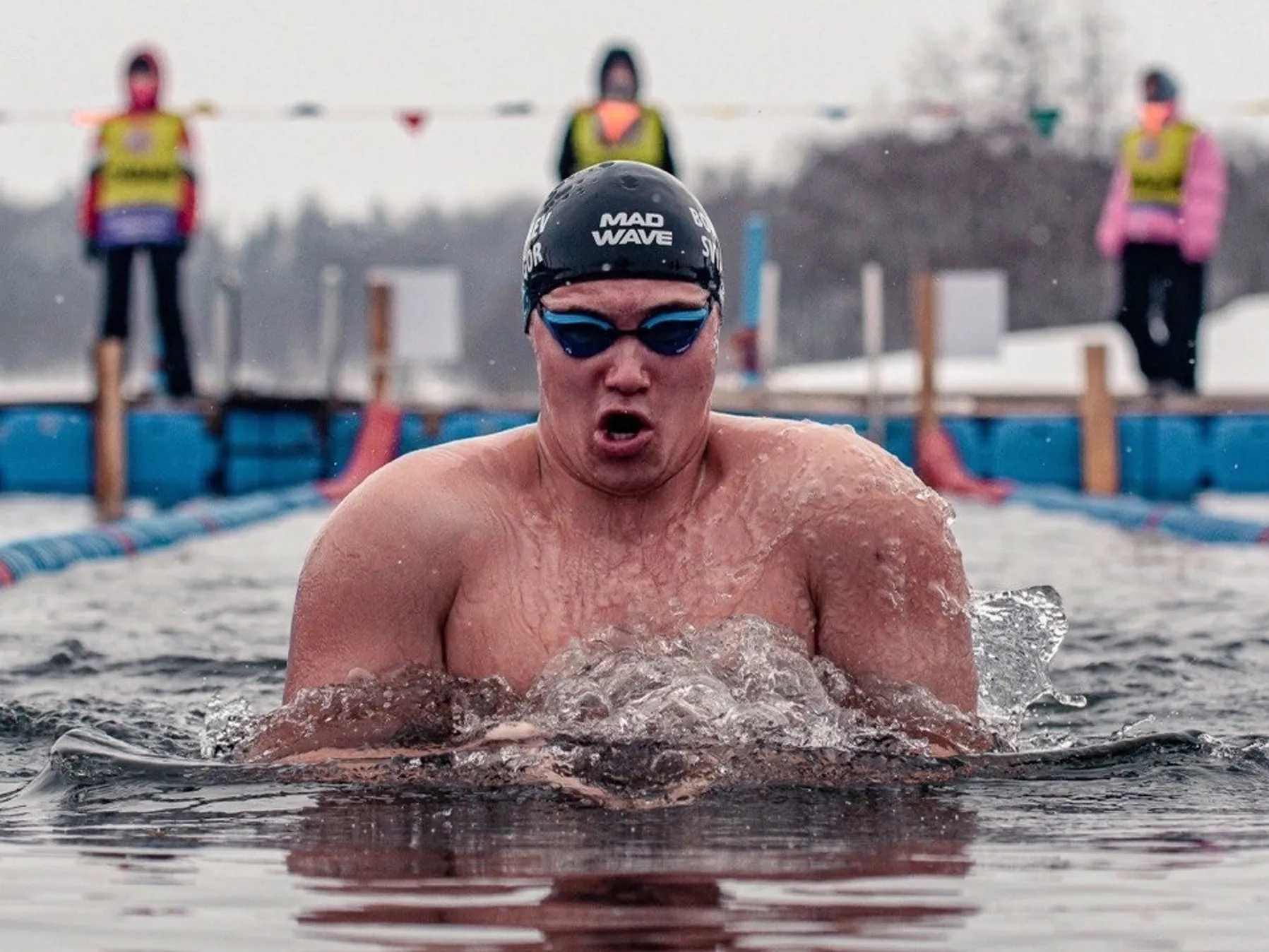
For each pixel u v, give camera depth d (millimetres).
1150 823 2090
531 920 1601
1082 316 34406
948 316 13320
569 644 2600
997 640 3346
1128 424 12234
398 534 2635
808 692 2559
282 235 40375
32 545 6633
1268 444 12047
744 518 2686
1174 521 8367
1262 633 4539
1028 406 13516
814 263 35438
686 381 2600
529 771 2328
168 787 2301
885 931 1569
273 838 1992
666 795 2223
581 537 2682
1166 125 13102
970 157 35125
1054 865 1840
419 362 14562
